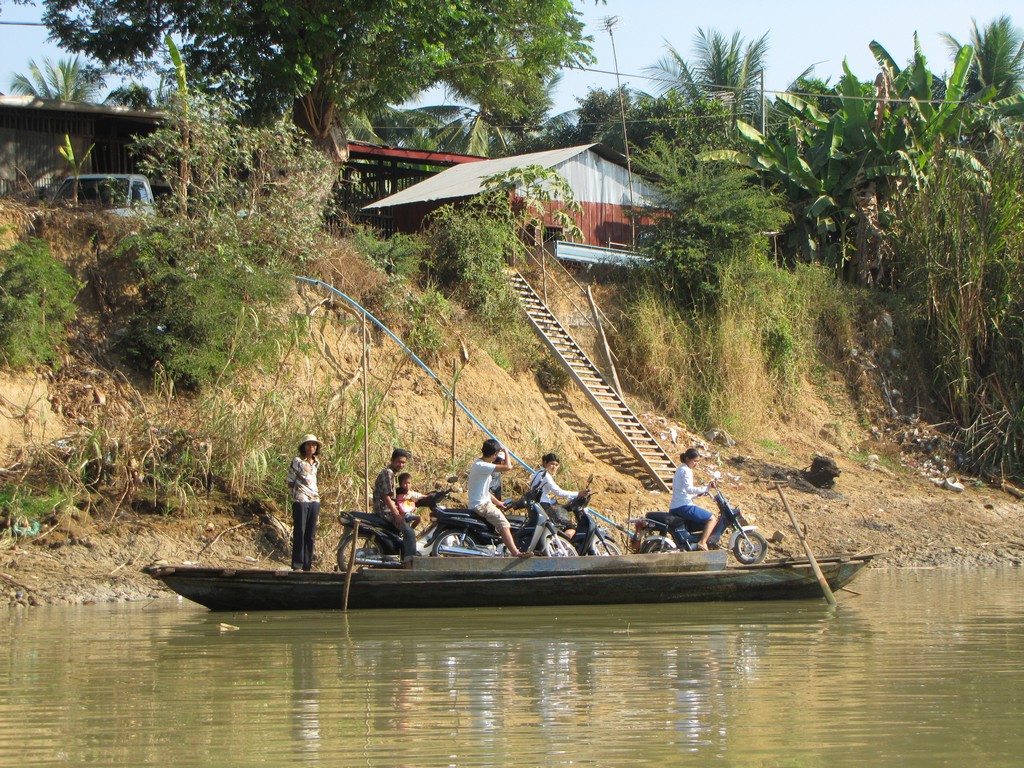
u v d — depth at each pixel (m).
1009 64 51.00
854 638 13.70
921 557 24.61
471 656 12.43
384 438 23.06
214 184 25.52
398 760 8.08
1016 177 34.03
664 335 32.53
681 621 15.35
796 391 33.53
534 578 16.69
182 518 20.08
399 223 36.78
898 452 33.03
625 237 38.56
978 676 11.12
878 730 8.88
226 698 10.20
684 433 30.59
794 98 41.25
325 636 13.95
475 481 17.72
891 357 35.78
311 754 8.26
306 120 32.38
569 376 30.30
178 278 23.69
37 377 22.16
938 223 35.19
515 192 34.91
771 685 10.70
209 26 28.62
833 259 38.81
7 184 31.25
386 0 28.69
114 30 31.28
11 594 17.19
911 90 38.88
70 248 24.48
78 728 9.13
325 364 25.55
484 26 32.47
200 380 22.80
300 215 26.45
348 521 17.31
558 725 9.10
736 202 34.28
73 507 19.33
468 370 28.08
